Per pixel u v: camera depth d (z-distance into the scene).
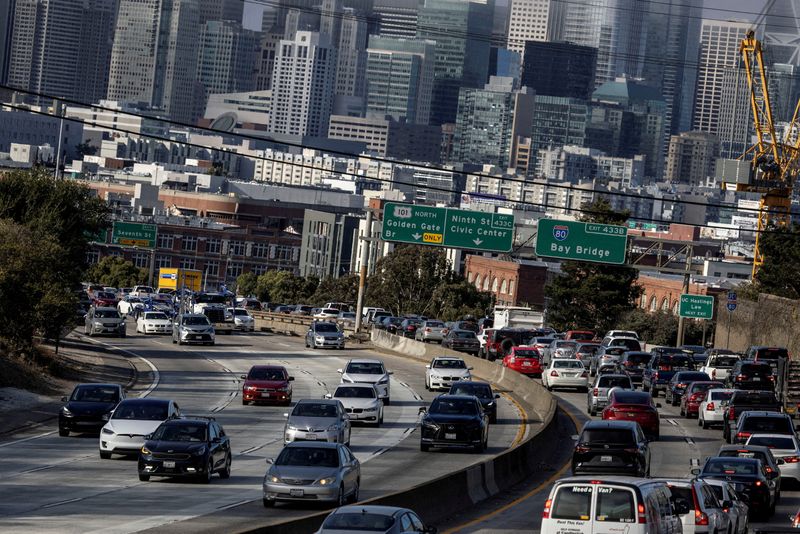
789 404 136.12
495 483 83.50
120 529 62.41
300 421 96.88
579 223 191.00
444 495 72.75
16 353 145.12
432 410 103.12
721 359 167.75
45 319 149.88
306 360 192.00
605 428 84.00
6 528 61.94
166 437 81.81
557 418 122.25
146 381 154.88
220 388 150.25
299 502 72.69
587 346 186.12
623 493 49.19
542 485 87.69
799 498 86.56
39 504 70.75
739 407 113.06
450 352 194.62
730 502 64.75
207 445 81.50
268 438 108.00
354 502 73.75
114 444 91.12
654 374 155.75
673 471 94.25
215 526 63.72
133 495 75.19
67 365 157.12
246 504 72.50
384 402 140.12
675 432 122.00
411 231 193.88
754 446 82.31
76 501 72.31
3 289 143.88
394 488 80.75
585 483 49.69
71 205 182.38
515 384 161.75
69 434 107.75
